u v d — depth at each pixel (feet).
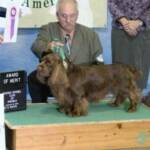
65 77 12.09
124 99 13.66
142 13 15.96
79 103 12.42
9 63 16.28
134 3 15.80
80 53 14.34
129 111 13.09
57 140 11.66
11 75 12.90
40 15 16.16
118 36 16.15
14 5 13.43
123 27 15.93
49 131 11.55
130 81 13.11
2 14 13.30
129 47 16.16
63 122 11.80
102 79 12.58
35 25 16.16
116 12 15.93
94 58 14.30
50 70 11.97
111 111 13.12
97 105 13.83
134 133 12.28
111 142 12.13
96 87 12.54
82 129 11.80
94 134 11.94
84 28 14.61
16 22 13.60
